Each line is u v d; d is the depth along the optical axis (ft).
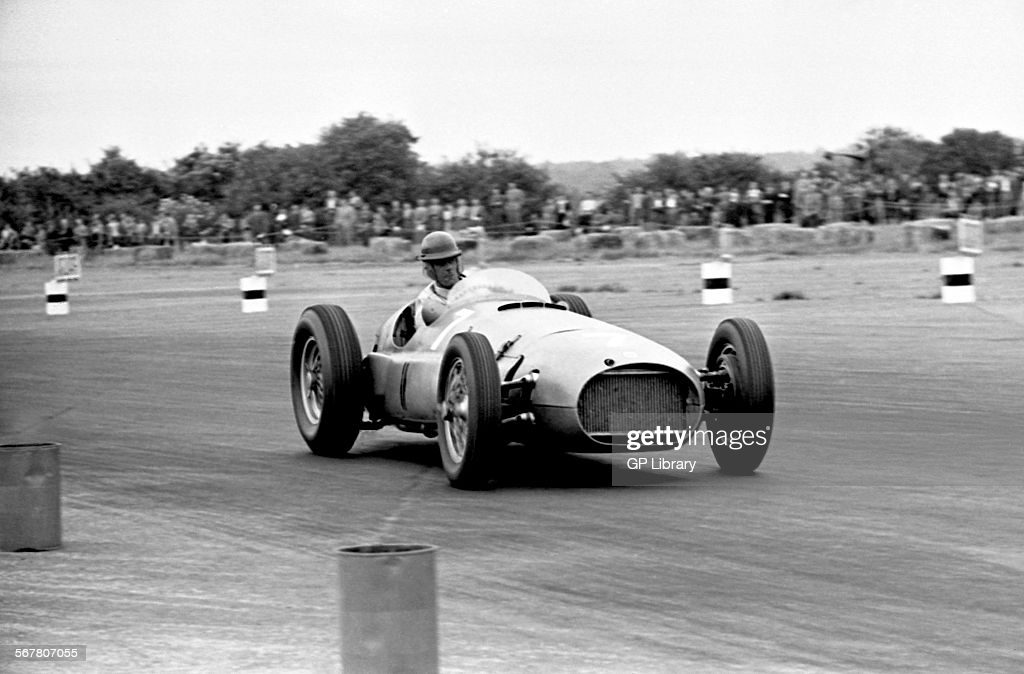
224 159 619.67
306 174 544.62
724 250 249.34
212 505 95.50
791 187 423.23
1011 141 439.63
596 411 93.40
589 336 97.55
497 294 110.63
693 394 94.84
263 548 81.30
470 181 538.47
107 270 485.97
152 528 88.02
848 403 136.98
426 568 46.34
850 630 60.95
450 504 92.79
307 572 74.90
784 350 179.93
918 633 60.39
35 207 594.24
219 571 75.66
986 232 376.27
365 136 543.39
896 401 137.39
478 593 68.69
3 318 308.60
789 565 73.36
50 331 268.62
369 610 45.83
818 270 314.76
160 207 584.40
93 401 162.50
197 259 501.97
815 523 84.12
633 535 81.41
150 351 221.66
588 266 371.56
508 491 97.40
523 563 74.95
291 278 387.34
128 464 115.34
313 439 116.37
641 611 64.75
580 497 94.43
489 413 93.30
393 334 116.88
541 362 95.71
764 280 294.25
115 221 555.69
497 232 452.35
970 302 223.92
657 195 439.22
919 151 438.40
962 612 63.67
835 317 214.90
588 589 69.05
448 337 106.83
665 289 285.84
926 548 76.84
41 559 79.61
